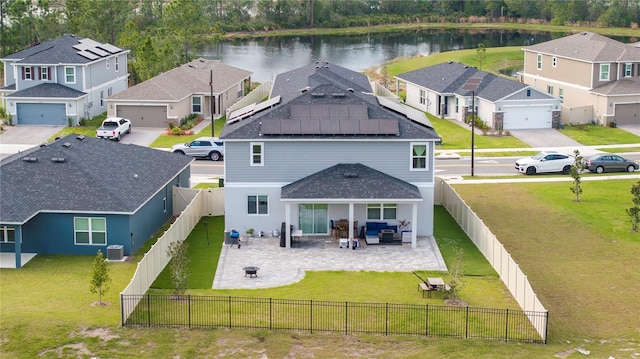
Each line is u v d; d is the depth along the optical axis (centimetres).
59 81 8406
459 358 3453
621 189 6231
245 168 4997
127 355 3434
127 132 7962
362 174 4956
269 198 5034
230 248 4856
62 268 4388
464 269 4506
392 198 4794
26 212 4459
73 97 8188
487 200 5941
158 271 4334
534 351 3522
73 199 4616
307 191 4825
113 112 8281
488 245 4641
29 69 8400
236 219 5056
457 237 5078
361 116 5084
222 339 3578
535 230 5244
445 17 19162
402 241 4953
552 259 4716
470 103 8612
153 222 5072
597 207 5741
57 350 3444
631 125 8469
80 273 4312
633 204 5800
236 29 17450
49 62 8331
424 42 16550
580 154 7344
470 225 5053
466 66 9275
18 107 8262
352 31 17862
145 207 4900
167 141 7712
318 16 18350
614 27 17775
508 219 5478
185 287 4106
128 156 5394
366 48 15638
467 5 19488
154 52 9919
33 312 3734
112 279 4222
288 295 4091
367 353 3488
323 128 4997
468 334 3653
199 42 11612
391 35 17588
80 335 3556
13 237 4619
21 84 8425
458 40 16862
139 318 3731
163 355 3444
